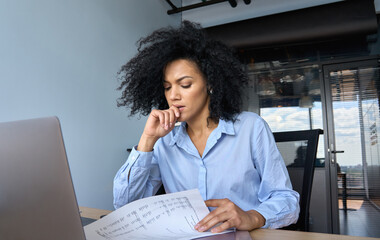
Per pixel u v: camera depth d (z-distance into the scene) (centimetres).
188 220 68
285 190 94
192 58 96
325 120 395
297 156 121
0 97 203
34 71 228
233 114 105
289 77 423
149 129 93
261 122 104
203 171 100
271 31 394
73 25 268
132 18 353
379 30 386
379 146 371
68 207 44
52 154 44
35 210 44
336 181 380
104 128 297
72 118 260
